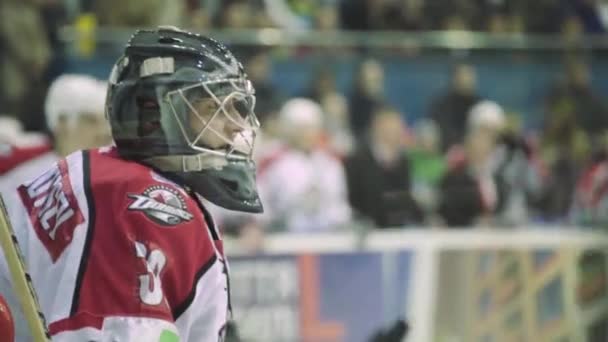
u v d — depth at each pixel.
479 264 10.97
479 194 11.30
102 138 7.57
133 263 3.64
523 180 11.62
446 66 12.20
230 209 3.97
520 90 12.39
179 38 3.99
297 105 10.66
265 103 11.31
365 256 10.55
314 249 10.37
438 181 11.34
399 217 10.88
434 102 12.08
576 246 11.34
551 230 11.32
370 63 11.93
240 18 11.73
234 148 4.00
